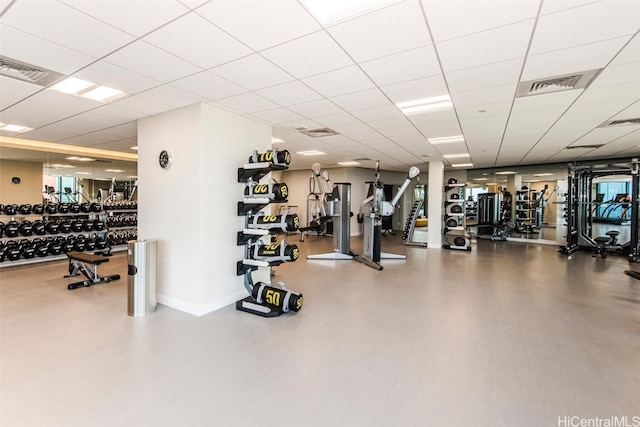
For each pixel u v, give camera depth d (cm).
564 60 251
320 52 237
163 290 392
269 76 283
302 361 257
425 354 269
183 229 370
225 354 267
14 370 240
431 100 354
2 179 635
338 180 1134
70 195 729
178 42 221
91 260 479
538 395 213
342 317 354
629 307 386
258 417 190
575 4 176
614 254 781
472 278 534
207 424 184
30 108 374
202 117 356
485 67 264
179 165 373
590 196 821
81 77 283
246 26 200
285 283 500
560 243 960
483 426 183
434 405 202
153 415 191
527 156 816
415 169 620
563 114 407
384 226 1313
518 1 174
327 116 415
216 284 376
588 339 298
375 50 234
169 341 291
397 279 527
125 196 828
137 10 181
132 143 607
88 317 350
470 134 537
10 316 353
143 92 321
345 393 214
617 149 700
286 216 364
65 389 216
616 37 214
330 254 719
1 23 194
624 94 330
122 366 247
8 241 604
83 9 180
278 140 591
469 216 1172
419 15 189
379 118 427
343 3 178
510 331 316
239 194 405
